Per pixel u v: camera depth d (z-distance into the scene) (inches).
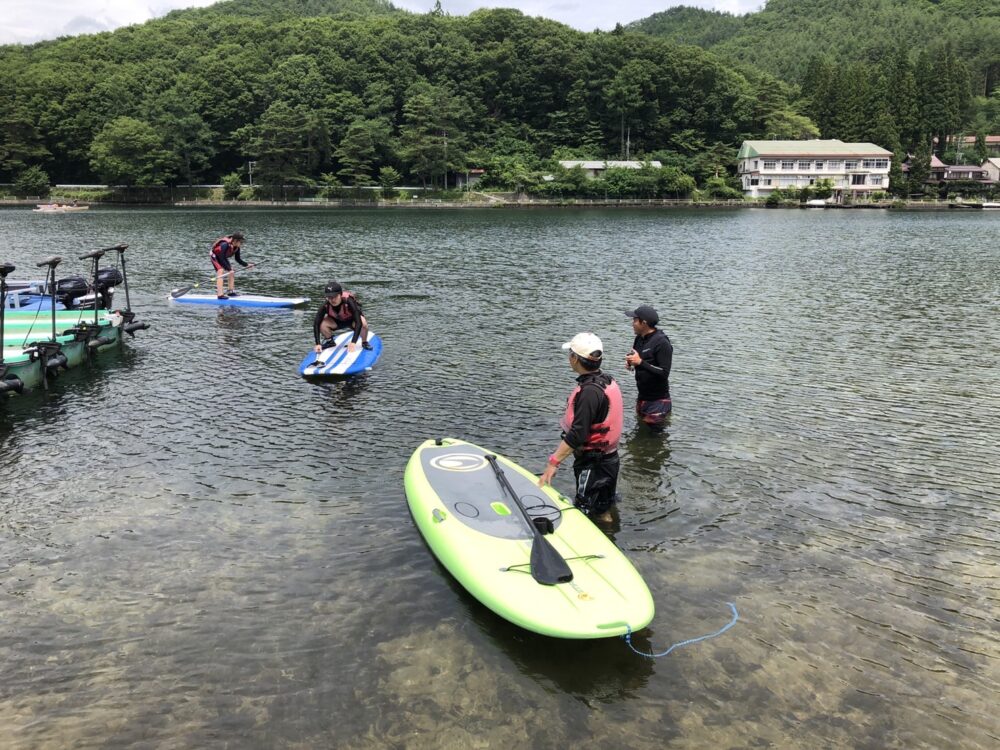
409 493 277.1
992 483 318.7
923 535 273.0
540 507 254.5
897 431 380.5
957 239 1673.2
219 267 732.0
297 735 171.0
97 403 414.9
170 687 187.3
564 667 195.8
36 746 167.5
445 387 450.0
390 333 607.8
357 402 419.2
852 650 205.8
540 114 4972.9
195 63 4827.8
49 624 213.2
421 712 178.2
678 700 184.2
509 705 181.0
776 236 1771.7
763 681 192.1
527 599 205.3
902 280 949.2
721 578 240.8
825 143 4382.4
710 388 452.8
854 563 252.5
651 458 339.6
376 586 231.8
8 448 346.3
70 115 4156.0
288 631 209.6
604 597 206.1
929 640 211.0
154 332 599.8
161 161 3823.8
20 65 4827.8
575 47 5137.8
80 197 3882.9
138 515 279.7
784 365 508.7
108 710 179.5
